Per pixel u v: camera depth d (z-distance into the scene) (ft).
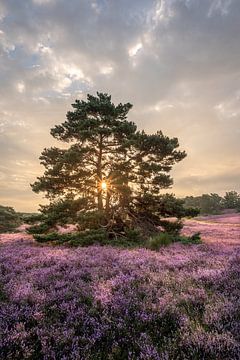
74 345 13.64
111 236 54.70
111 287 21.68
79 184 61.46
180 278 23.31
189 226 99.14
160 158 60.59
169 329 15.65
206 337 13.71
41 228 53.01
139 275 24.91
